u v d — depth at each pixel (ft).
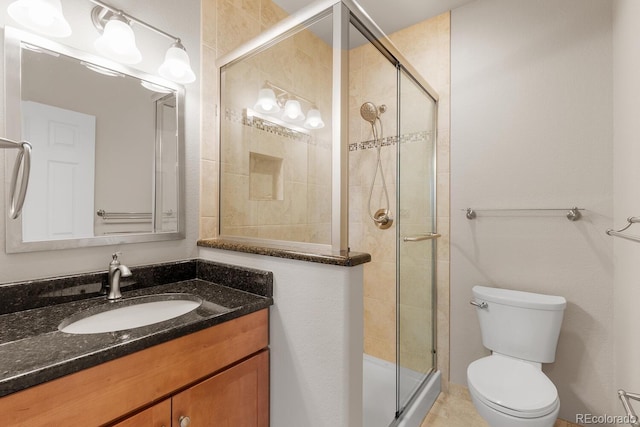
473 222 6.03
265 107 4.51
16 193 3.18
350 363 3.24
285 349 3.71
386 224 5.97
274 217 4.25
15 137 3.19
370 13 6.38
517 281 5.60
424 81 5.88
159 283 4.36
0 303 3.08
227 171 5.09
